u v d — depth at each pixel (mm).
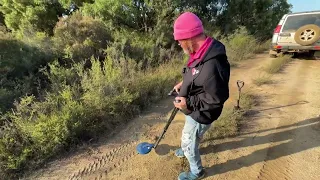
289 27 7680
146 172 2896
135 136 3594
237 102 4246
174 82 5426
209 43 1872
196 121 2191
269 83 5641
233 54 8117
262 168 2891
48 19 11422
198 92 2031
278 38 7879
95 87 4203
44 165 3008
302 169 2867
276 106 4406
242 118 3977
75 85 4473
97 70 4672
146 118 4098
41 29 11195
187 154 2455
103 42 7203
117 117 3918
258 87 5395
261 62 7773
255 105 4461
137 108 4273
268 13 16641
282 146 3283
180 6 10469
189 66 2027
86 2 10594
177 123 3932
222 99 1912
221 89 1882
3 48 5715
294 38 7520
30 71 5355
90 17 7969
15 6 11547
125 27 9617
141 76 5129
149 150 3012
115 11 8961
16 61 5441
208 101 1938
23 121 3352
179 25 1854
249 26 15555
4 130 3232
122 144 3420
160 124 3908
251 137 3482
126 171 2922
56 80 4711
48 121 3264
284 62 7516
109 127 3740
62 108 3654
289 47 7754
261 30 16344
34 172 2895
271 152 3168
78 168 2967
